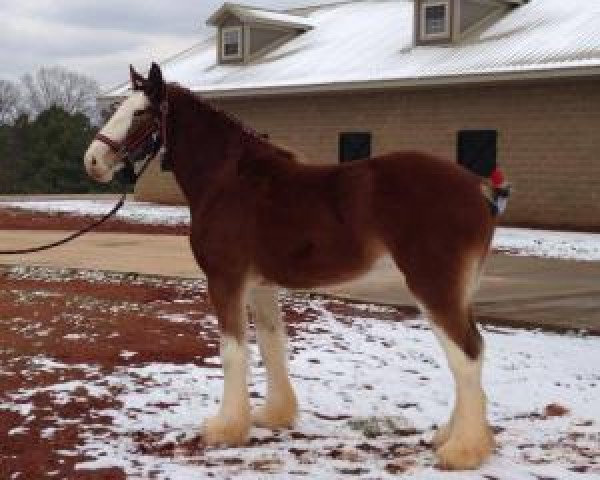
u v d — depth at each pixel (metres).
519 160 24.44
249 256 5.89
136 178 6.33
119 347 8.62
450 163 5.54
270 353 6.39
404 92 26.86
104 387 7.22
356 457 5.68
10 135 53.31
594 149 22.94
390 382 7.81
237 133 6.12
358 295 12.31
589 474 5.30
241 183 5.93
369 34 31.17
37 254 16.55
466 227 5.30
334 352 8.88
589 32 24.44
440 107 26.09
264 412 6.39
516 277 14.53
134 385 7.34
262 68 30.94
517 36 25.80
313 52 31.00
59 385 7.21
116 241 19.41
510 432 6.31
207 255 6.00
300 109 29.56
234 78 30.83
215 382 7.52
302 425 6.48
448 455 5.37
